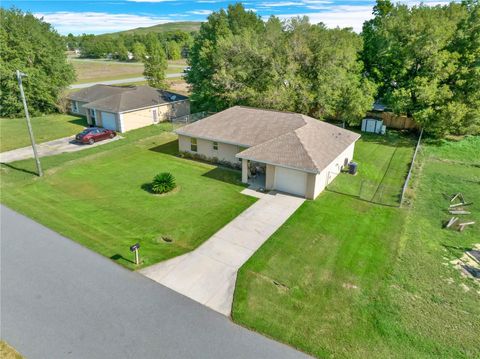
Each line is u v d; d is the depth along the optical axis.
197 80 39.88
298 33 31.39
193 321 10.62
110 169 23.53
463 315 10.95
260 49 32.75
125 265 13.27
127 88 39.12
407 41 32.59
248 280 12.48
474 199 19.41
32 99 39.59
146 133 32.81
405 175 22.97
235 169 23.78
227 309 11.13
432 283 12.42
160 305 11.27
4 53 37.53
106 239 15.02
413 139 31.20
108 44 129.25
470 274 12.95
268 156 19.86
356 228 16.09
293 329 10.33
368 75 37.03
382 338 10.02
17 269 12.99
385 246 14.66
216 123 25.28
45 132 33.06
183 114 40.25
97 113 34.50
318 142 21.31
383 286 12.20
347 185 21.12
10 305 11.23
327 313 10.95
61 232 15.52
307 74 32.34
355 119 31.55
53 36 41.03
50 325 10.45
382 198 19.28
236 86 33.44
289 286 12.18
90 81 70.50
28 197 19.06
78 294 11.74
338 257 13.88
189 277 12.64
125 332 10.20
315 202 18.77
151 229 15.91
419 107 30.06
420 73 30.81
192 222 16.59
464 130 28.81
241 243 14.84
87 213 17.31
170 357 9.40
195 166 24.31
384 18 40.44
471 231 15.99
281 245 14.69
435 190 20.61
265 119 24.52
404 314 10.95
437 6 37.59
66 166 23.94
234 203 18.61
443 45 29.78
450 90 28.95
